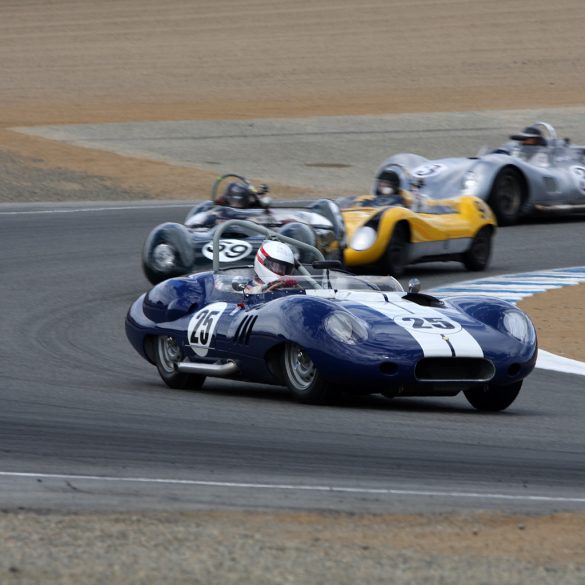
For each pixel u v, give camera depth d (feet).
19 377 124.47
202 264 177.17
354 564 58.85
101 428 96.99
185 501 72.49
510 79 594.65
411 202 213.05
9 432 94.32
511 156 275.80
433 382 102.53
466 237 211.82
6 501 70.74
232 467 83.15
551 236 259.80
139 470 81.41
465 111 502.79
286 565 57.93
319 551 61.05
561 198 278.05
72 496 72.74
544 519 71.36
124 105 520.42
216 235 129.29
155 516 67.97
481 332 107.04
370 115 490.08
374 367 101.55
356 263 195.42
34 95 551.18
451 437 97.14
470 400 113.60
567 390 124.36
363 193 357.20
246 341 110.22
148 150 413.80
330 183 371.56
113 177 363.35
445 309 112.16
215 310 116.78
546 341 152.15
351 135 449.06
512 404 116.06
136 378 127.65
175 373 120.67
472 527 68.85
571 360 140.77
